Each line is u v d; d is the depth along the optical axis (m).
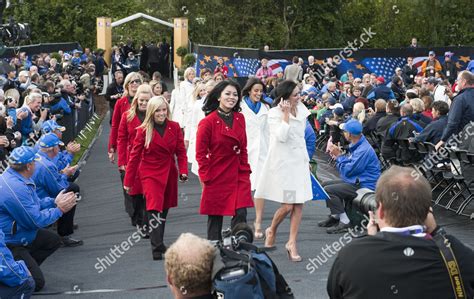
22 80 14.54
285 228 9.04
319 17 39.06
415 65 27.36
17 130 10.43
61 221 8.62
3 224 6.52
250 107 9.46
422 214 3.31
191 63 29.56
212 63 26.81
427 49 27.41
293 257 7.52
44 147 7.98
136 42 39.25
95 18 41.81
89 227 9.61
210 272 3.65
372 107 16.66
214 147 7.39
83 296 6.60
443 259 3.25
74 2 41.84
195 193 11.53
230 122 7.45
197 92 11.85
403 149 11.88
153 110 7.74
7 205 6.47
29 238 6.69
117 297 6.54
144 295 6.57
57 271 7.50
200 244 3.66
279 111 7.57
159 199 7.78
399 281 3.23
